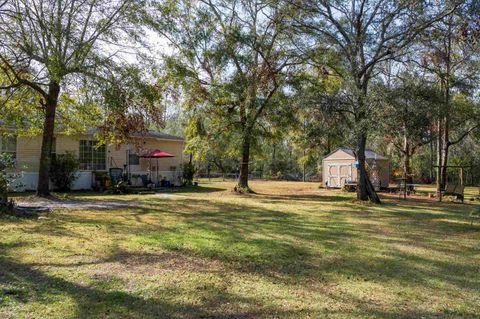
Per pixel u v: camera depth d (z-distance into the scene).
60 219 9.84
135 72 14.23
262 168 47.84
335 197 19.66
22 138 18.83
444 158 20.91
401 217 11.92
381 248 7.23
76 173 20.41
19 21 12.78
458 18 15.09
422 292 4.73
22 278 4.81
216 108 20.47
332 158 27.81
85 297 4.21
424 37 15.70
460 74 19.36
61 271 5.16
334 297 4.47
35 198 14.69
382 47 15.85
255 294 4.49
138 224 9.36
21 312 3.75
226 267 5.63
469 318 3.95
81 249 6.47
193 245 7.03
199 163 44.84
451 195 18.92
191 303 4.16
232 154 22.17
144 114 15.88
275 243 7.41
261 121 20.91
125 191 19.39
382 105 13.62
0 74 14.65
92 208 12.47
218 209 13.12
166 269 5.43
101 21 14.06
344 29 16.36
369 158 25.64
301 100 15.24
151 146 24.27
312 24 16.69
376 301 4.37
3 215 9.80
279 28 17.98
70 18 13.30
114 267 5.45
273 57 19.19
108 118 16.02
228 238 7.79
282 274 5.36
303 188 27.77
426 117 13.73
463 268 5.90
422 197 20.69
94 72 13.59
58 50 13.13
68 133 18.14
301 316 3.88
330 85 18.69
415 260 6.35
